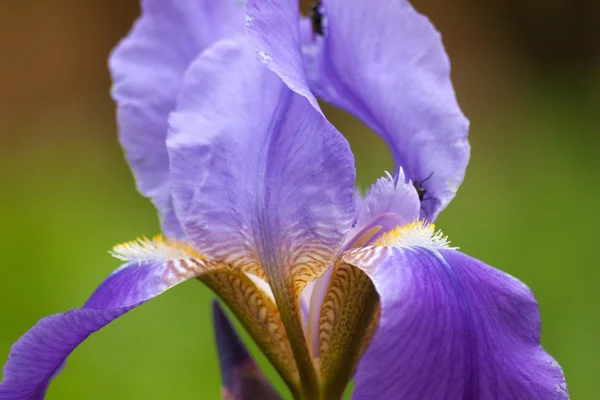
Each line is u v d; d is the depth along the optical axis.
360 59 0.49
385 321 0.44
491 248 0.94
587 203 1.00
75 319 0.46
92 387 0.71
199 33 0.51
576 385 0.76
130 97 0.52
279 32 0.47
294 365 0.48
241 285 0.48
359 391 0.43
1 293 0.85
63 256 0.90
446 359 0.44
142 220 1.05
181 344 0.77
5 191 1.13
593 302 0.83
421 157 0.49
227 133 0.48
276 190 0.47
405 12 0.49
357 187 0.51
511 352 0.45
